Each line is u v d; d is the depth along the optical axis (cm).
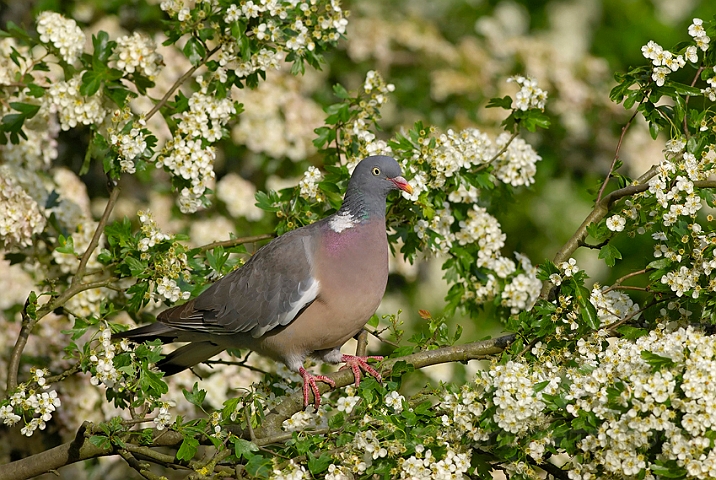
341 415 816
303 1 1025
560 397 760
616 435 710
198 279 1025
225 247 1066
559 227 1705
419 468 764
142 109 1325
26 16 1523
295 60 1024
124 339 886
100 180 1477
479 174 1059
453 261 1092
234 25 984
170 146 1017
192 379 1166
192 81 1386
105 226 1012
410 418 799
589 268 1750
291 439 832
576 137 1625
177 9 1012
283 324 953
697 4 1950
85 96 1041
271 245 980
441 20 1820
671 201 876
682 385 695
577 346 857
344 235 955
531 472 757
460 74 1568
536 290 1109
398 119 1611
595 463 739
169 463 843
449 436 792
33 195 1159
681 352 729
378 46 1550
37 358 1151
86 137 1438
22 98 1141
